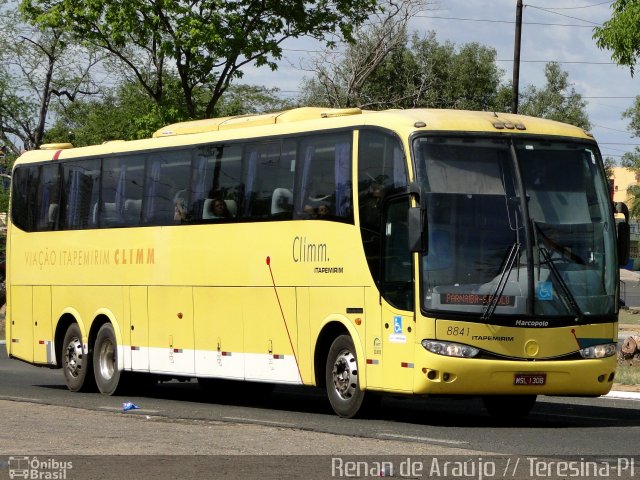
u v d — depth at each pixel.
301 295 17.48
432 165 15.55
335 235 16.88
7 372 29.66
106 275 22.16
